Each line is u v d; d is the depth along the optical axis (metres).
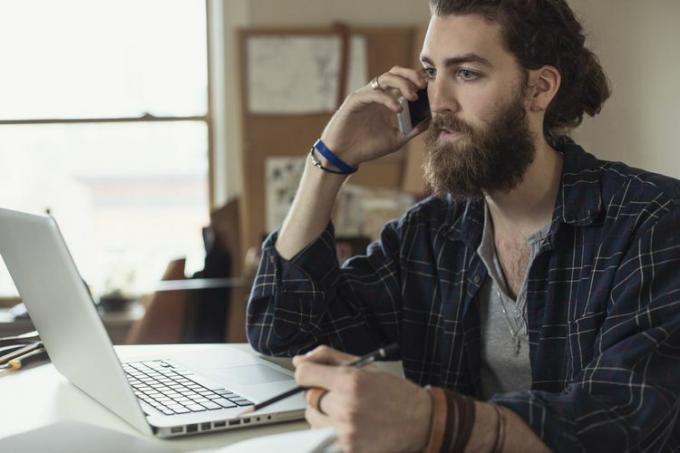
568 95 1.47
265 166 4.10
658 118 3.57
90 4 4.20
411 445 1.00
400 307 1.60
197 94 4.30
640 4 3.50
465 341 1.51
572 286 1.40
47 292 1.26
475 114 1.36
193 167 4.33
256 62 4.07
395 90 1.50
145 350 1.63
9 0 4.15
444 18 1.37
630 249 1.32
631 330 1.26
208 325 3.43
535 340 1.43
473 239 1.52
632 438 1.10
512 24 1.35
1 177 4.26
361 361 1.06
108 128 4.29
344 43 4.08
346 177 1.54
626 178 1.39
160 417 1.19
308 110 4.10
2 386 1.43
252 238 4.10
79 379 1.36
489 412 1.04
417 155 4.04
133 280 4.02
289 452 0.85
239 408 1.23
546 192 1.43
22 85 4.21
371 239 3.72
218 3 4.19
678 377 1.19
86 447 1.09
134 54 4.25
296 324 1.54
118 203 4.33
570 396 1.12
